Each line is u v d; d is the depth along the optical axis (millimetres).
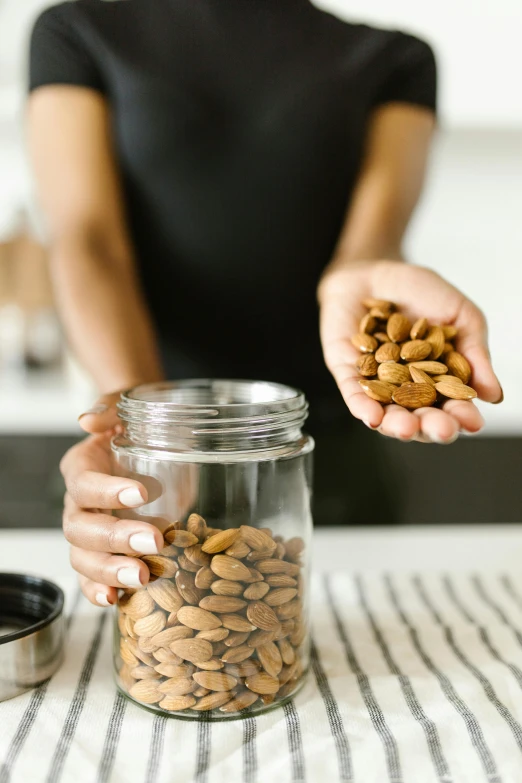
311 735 390
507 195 1626
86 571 417
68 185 865
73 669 461
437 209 1642
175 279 1006
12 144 1589
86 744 381
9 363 1551
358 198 960
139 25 900
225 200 955
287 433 431
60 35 881
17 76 1480
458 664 465
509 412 1349
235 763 368
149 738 387
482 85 1482
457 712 405
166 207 960
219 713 404
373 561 625
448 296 519
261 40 917
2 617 495
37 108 892
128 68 884
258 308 1024
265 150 932
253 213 965
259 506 415
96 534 404
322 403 1073
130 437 431
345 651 487
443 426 371
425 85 1000
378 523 743
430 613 540
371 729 395
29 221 1533
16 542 629
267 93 917
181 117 902
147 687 407
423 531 661
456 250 1661
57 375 1577
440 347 469
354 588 581
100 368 704
